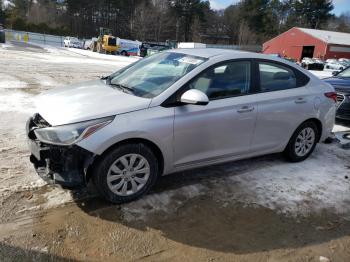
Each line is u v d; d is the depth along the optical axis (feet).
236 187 14.85
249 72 15.26
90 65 65.57
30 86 33.99
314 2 303.89
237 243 11.35
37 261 9.75
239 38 289.33
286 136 16.89
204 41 300.61
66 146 11.35
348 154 20.11
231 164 17.19
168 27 275.80
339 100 25.09
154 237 11.24
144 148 12.57
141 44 154.20
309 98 17.25
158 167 13.44
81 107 12.19
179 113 13.00
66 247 10.42
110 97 12.98
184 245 11.03
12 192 12.96
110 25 278.67
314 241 11.77
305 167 17.60
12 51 84.53
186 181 15.01
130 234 11.27
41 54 86.74
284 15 311.06
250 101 14.98
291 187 15.28
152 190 13.99
